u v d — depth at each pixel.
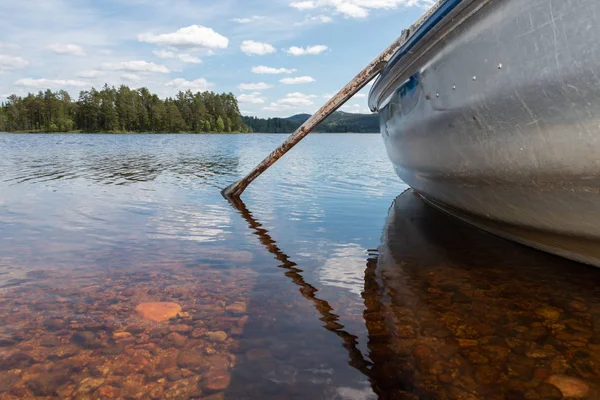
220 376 1.61
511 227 2.93
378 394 1.50
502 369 1.63
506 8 2.02
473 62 2.30
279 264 3.00
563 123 1.92
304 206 5.40
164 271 2.81
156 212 4.82
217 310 2.21
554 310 2.16
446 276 2.72
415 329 1.98
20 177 7.70
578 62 1.77
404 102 3.41
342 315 2.15
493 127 2.29
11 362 1.70
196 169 10.03
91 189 6.40
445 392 1.50
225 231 3.99
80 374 1.62
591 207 2.07
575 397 1.45
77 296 2.37
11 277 2.66
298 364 1.70
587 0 1.69
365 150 20.48
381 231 4.02
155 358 1.74
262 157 14.72
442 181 3.19
